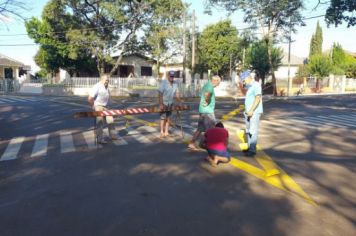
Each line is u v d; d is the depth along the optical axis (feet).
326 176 21.89
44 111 58.08
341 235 14.29
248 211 16.49
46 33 132.57
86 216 16.03
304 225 15.12
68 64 143.95
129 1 125.29
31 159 26.25
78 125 42.14
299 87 154.61
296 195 18.54
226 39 166.30
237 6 118.52
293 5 115.65
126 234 14.29
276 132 37.81
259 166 23.67
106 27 127.13
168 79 32.32
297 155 27.17
